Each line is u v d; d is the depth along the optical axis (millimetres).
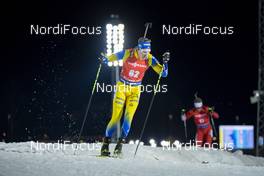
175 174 21078
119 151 28859
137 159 26781
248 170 23344
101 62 29906
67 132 50406
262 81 62312
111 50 51500
